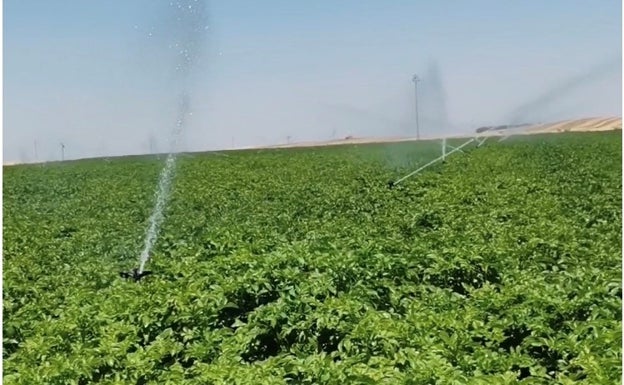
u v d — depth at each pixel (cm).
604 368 788
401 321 927
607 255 1297
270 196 2452
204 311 1039
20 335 1085
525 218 1700
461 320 943
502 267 1224
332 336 971
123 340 973
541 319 941
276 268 1203
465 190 2241
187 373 855
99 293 1192
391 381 772
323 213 2023
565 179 2517
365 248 1276
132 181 3231
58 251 1675
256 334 952
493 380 753
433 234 1466
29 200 2834
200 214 2134
